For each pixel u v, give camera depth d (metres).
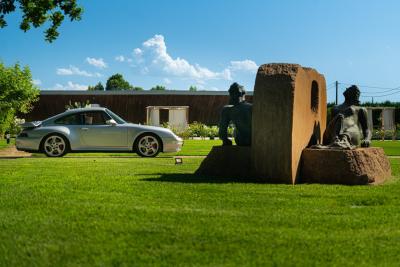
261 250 3.37
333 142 7.46
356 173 6.98
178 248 3.41
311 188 6.42
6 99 34.06
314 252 3.34
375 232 3.94
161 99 41.66
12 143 22.75
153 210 4.70
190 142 24.72
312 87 8.30
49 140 13.03
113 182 6.82
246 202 5.26
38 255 3.25
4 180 7.05
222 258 3.20
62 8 16.16
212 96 41.78
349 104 8.13
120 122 13.39
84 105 40.88
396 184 7.04
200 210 4.73
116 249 3.38
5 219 4.27
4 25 15.03
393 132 34.25
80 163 10.32
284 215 4.54
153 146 13.25
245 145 7.95
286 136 6.94
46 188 6.18
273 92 7.02
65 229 3.92
